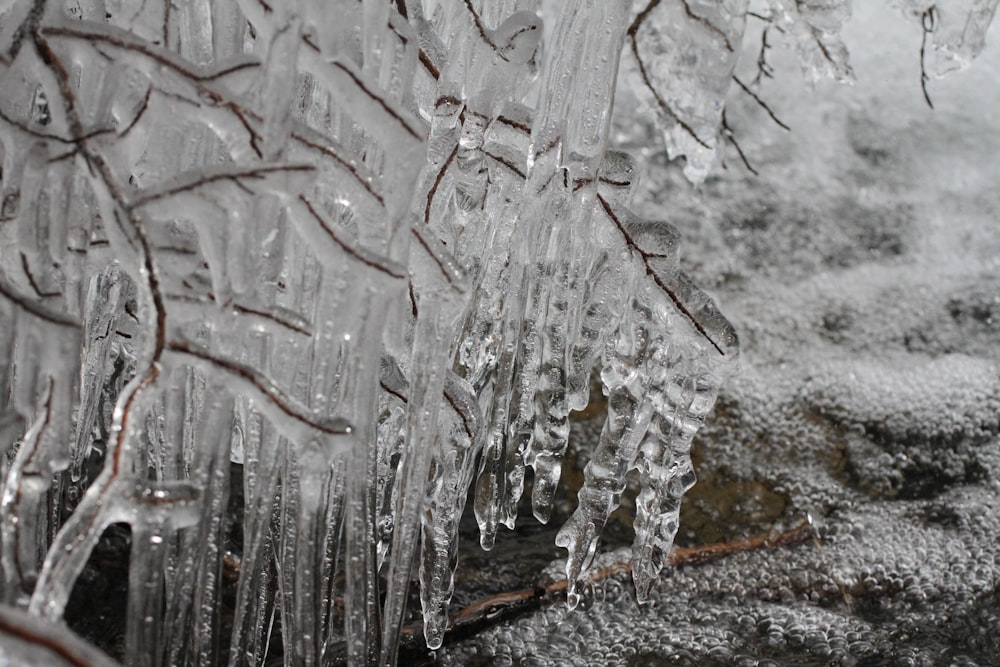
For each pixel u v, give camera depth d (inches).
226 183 33.5
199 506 33.5
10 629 27.9
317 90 38.1
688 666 41.9
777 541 47.6
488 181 38.7
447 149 37.6
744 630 43.5
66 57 34.8
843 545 47.7
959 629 44.1
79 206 35.4
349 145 37.2
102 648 41.1
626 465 39.4
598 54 37.2
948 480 52.1
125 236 33.7
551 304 38.5
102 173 33.5
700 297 38.6
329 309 34.7
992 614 44.6
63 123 34.2
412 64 36.6
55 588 31.9
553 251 38.3
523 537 47.2
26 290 34.8
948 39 42.6
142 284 33.4
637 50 37.5
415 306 38.5
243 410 37.0
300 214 34.1
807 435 53.5
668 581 45.3
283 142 34.3
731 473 51.3
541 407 38.8
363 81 34.5
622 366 39.2
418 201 37.6
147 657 33.7
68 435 33.3
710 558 46.4
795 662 42.4
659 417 39.4
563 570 45.3
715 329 38.4
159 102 35.0
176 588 35.3
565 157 37.6
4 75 34.2
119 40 34.4
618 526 48.1
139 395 32.9
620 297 39.1
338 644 41.0
